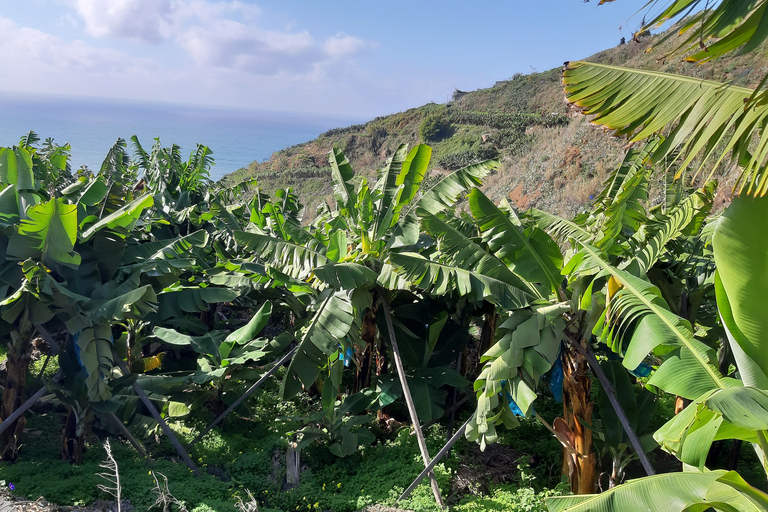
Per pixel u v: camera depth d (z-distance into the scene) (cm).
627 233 836
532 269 799
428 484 883
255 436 1132
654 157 428
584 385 786
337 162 1085
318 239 1148
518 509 823
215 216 1382
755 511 429
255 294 1347
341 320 891
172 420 1118
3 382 1039
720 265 474
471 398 1115
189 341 1146
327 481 948
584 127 3431
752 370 478
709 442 440
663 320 553
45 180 1412
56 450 958
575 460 810
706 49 313
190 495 810
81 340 834
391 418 1160
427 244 1081
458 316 1169
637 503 461
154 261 972
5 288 823
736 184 421
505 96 6725
